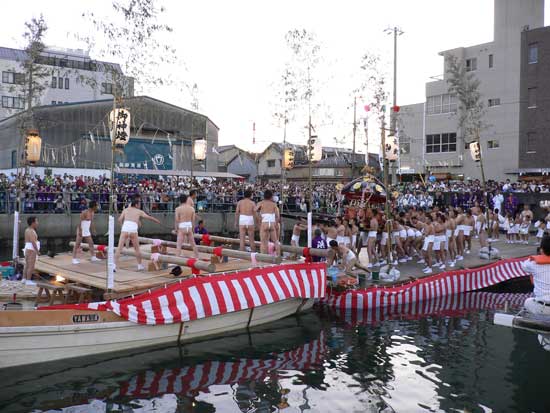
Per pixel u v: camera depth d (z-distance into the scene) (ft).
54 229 86.22
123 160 129.49
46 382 27.89
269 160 207.41
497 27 141.90
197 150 94.38
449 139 153.79
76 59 146.10
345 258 50.62
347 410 25.31
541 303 32.27
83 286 36.94
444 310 47.34
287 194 117.80
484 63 144.97
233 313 38.86
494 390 28.07
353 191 68.13
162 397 26.61
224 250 41.86
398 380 29.48
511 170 134.92
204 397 26.73
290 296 41.01
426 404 26.11
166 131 136.26
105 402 25.79
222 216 106.83
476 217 69.87
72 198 91.25
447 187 121.90
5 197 85.30
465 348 35.65
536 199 99.96
